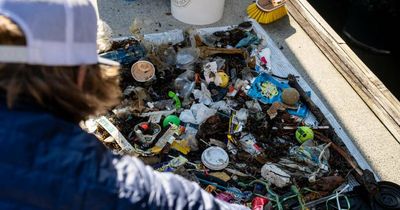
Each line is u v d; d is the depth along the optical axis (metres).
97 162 0.73
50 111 0.76
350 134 1.99
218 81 2.03
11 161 0.68
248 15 2.54
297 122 1.94
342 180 1.71
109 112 1.85
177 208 0.79
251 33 2.36
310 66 2.30
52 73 0.73
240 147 1.81
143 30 2.35
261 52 2.27
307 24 2.54
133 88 1.94
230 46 2.27
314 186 1.69
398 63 3.10
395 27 2.98
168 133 1.82
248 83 2.07
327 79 2.24
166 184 0.80
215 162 1.73
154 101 1.95
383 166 1.87
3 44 0.70
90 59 0.77
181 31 2.29
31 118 0.71
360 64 2.35
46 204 0.70
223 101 1.98
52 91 0.74
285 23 2.54
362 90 2.19
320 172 1.75
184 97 1.97
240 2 2.65
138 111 1.88
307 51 2.38
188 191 0.82
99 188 0.72
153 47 2.11
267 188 1.67
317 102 2.09
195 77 2.03
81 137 0.74
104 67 0.82
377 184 1.71
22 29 0.70
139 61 2.00
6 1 0.71
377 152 1.92
